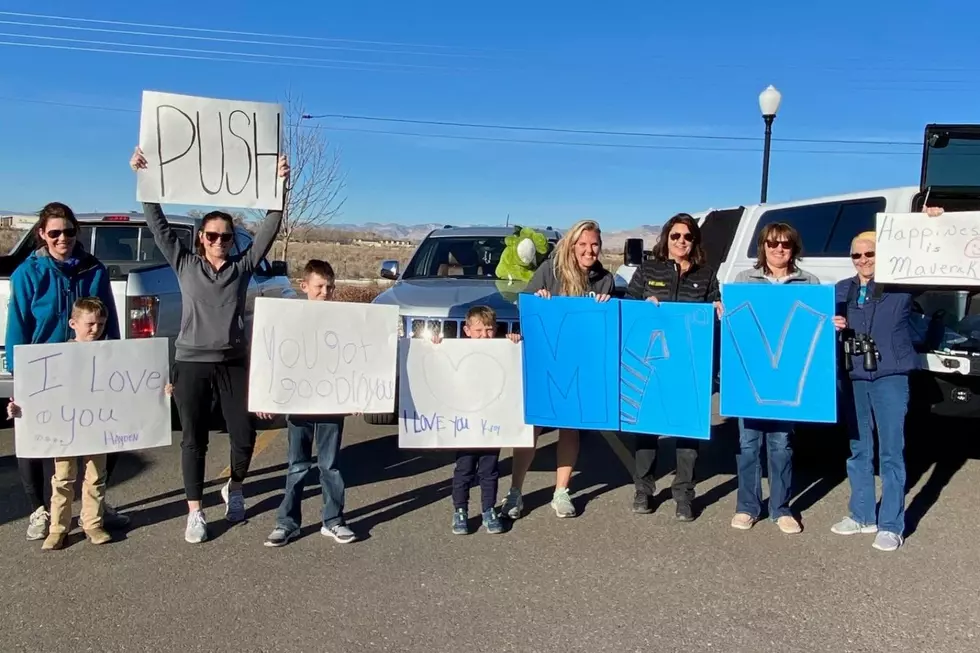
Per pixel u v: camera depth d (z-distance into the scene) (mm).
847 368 4434
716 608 3566
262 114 4289
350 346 4301
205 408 4352
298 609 3520
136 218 7691
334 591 3711
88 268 4523
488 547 4293
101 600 3592
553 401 4527
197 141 4207
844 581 3865
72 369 4129
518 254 6980
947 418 5234
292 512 4344
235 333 4344
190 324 4273
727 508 4992
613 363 4512
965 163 5457
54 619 3404
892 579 3891
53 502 4180
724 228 8039
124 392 4242
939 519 4789
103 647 3172
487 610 3529
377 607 3549
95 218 7684
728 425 7461
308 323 4242
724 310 4438
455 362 4500
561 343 4516
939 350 5113
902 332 4309
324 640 3246
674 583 3834
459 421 4488
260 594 3670
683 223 4684
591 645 3227
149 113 4129
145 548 4230
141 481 5438
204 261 4344
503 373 4523
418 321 6066
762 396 4402
